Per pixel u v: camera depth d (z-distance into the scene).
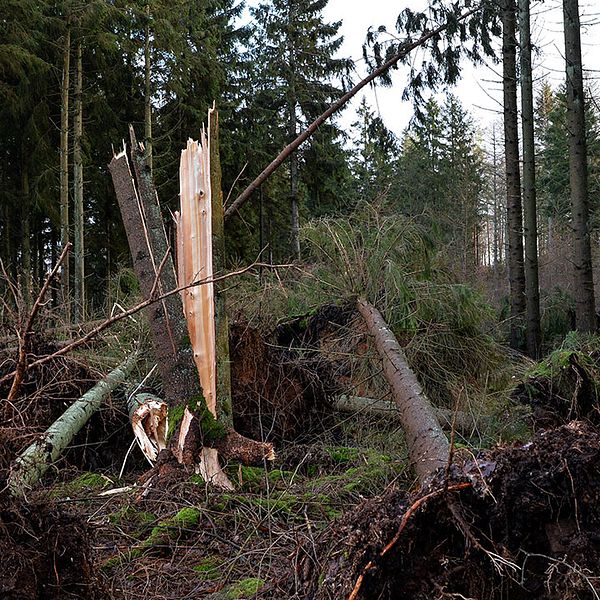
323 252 6.79
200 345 4.60
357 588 1.89
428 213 7.68
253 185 5.12
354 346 5.87
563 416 4.74
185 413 4.38
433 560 1.97
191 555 3.28
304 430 5.55
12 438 2.44
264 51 18.58
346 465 4.75
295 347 6.19
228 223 17.75
